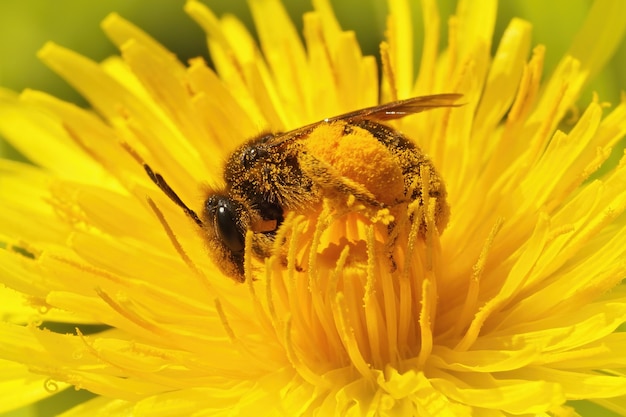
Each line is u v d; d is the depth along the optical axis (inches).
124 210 3.7
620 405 3.4
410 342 3.5
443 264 3.6
